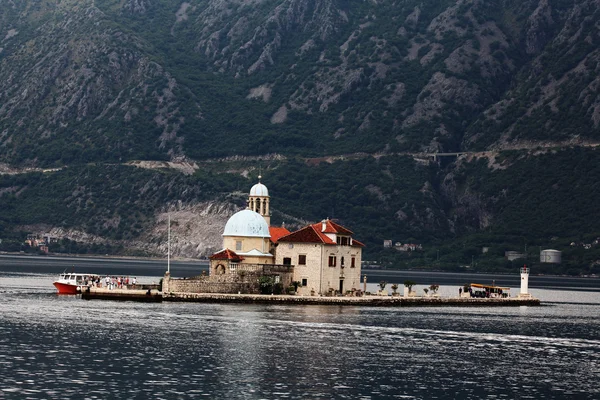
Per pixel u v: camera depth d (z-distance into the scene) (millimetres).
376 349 195875
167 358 173875
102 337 195375
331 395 149000
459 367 179125
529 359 193125
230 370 164875
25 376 152625
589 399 154750
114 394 143125
